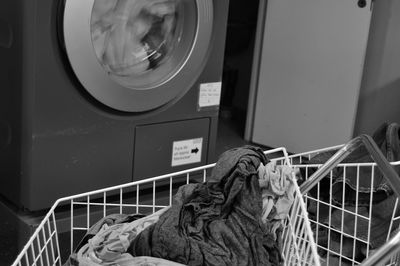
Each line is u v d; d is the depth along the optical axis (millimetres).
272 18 2775
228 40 3256
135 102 1810
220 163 1300
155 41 1926
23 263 1669
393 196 1649
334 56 2607
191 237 1200
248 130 2979
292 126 2814
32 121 1633
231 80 3340
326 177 1680
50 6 1580
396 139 1750
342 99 2623
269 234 1262
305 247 1232
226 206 1260
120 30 1809
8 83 1700
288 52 2752
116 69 1832
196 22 1897
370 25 2627
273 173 1261
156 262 1129
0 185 1843
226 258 1178
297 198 1278
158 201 1954
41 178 1692
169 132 1970
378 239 1618
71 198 1367
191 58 1915
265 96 2881
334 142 2688
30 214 1745
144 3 1833
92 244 1169
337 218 1690
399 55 2689
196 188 1297
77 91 1706
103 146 1805
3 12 1660
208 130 2094
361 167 1685
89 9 1623
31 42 1579
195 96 2010
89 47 1646
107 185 1847
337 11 2557
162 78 1895
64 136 1709
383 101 2771
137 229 1222
